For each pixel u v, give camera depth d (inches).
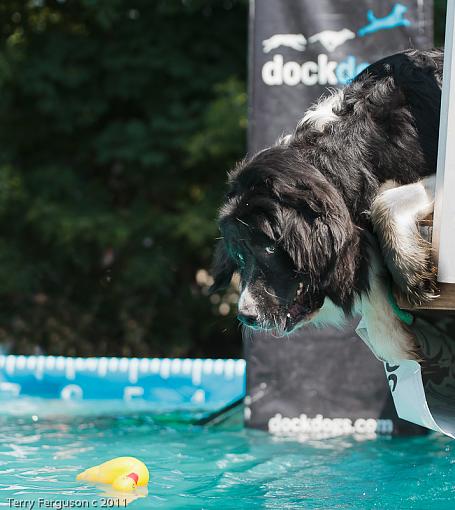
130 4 428.1
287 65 211.2
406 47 210.2
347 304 156.6
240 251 154.1
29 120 450.0
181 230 394.0
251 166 149.0
